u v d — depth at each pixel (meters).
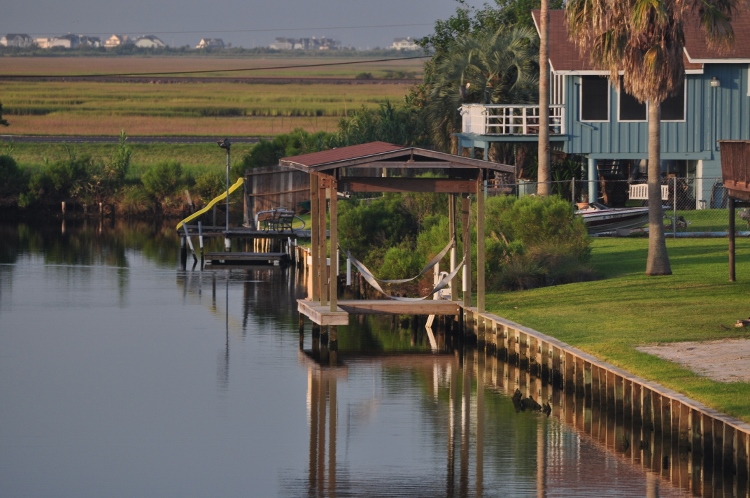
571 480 41.28
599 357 49.84
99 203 152.62
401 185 63.16
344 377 58.94
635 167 119.88
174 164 152.50
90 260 112.00
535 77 126.06
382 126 132.75
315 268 70.44
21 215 152.75
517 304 66.94
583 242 80.81
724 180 70.88
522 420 50.00
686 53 106.12
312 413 51.28
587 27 73.50
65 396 54.91
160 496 40.25
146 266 108.31
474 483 41.06
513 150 126.12
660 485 40.53
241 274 103.44
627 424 45.84
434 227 80.69
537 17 116.94
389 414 51.06
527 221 81.69
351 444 46.12
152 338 70.31
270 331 72.94
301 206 136.12
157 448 45.97
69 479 42.06
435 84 130.25
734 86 107.94
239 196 145.88
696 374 45.53
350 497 39.75
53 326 74.69
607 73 105.81
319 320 63.41
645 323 58.03
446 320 70.06
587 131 107.94
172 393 55.41
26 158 181.25
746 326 55.41
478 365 62.41
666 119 108.31
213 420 50.16
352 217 92.88
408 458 44.28
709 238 93.81
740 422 38.47
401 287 78.81
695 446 40.69
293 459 44.28
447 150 130.62
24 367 61.66
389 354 65.31
